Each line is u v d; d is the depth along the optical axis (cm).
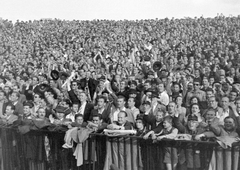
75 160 763
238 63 1755
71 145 750
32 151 795
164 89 1062
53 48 3055
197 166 656
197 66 1641
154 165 697
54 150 779
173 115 794
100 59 2339
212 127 684
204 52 2247
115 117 860
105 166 729
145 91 1063
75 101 995
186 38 2981
